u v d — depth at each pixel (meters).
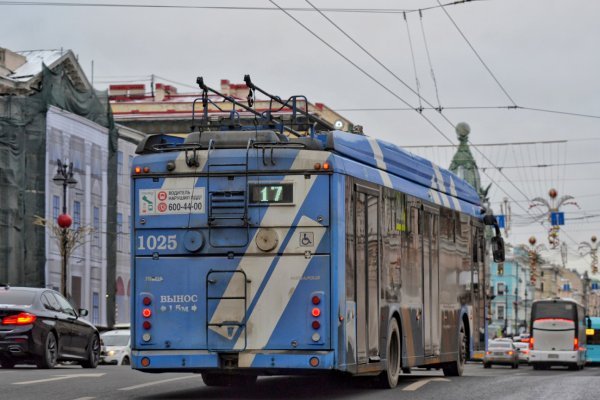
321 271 24.41
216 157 24.73
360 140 27.80
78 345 42.38
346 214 25.31
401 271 30.31
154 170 24.98
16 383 28.00
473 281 39.75
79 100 102.94
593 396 26.20
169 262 24.77
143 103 136.38
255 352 24.31
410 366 31.12
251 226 24.52
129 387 27.80
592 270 147.12
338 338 24.50
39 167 95.19
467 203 39.84
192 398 25.03
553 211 107.50
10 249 90.94
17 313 38.97
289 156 24.56
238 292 24.44
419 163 33.50
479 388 29.22
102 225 106.62
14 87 96.25
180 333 24.61
